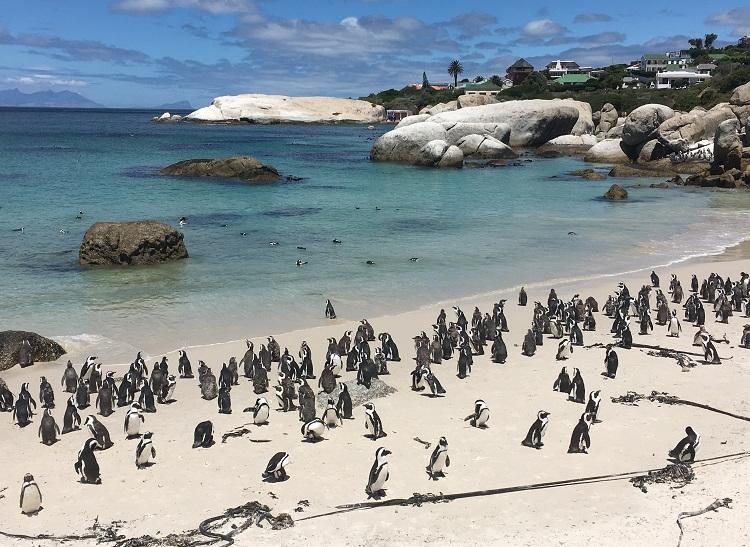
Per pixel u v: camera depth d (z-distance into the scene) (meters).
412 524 12.32
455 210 48.44
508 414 16.91
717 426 16.11
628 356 21.12
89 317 24.55
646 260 33.72
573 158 88.62
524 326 24.16
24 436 15.96
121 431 16.16
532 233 40.19
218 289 28.14
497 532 12.07
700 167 69.00
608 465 14.35
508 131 91.25
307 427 15.27
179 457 14.80
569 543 11.72
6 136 125.06
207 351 21.28
